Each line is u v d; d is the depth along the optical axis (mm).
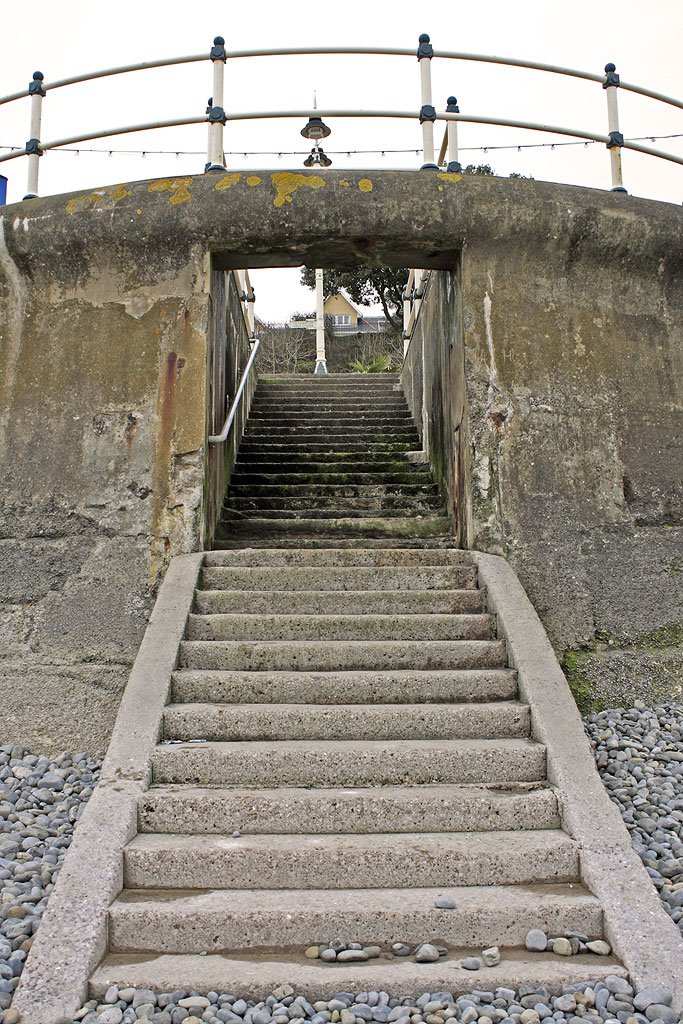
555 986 2461
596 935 2697
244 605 4500
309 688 3869
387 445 9188
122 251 5156
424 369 8844
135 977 2479
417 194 5031
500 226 5105
